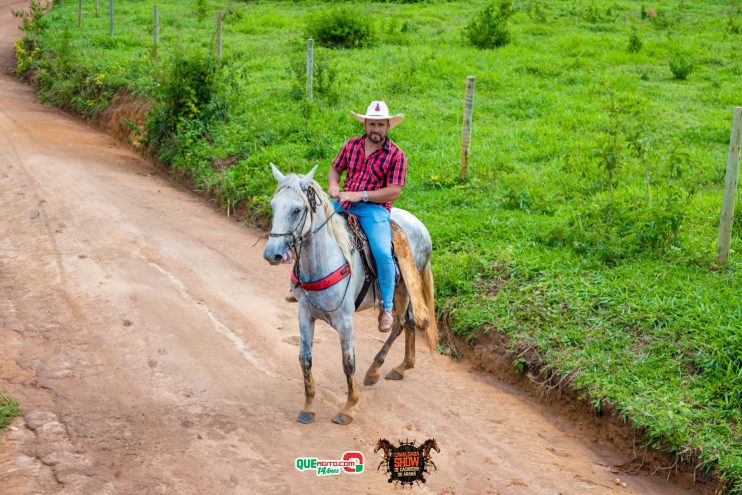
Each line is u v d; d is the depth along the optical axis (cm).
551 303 795
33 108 2105
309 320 625
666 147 1252
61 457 564
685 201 987
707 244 887
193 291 903
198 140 1455
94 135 1820
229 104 1518
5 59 2742
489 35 2109
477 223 980
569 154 1195
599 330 739
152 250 1030
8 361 716
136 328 789
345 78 1709
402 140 1336
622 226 893
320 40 2162
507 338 764
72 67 2145
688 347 690
